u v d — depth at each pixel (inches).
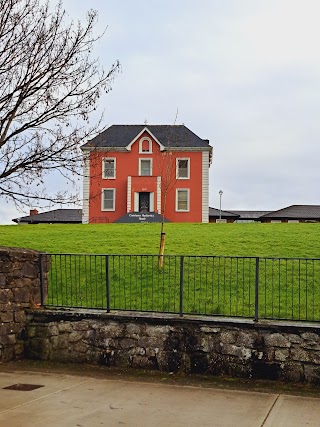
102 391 333.1
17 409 289.1
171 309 442.6
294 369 357.1
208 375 377.4
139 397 319.3
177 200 1792.6
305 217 2319.1
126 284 511.2
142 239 807.1
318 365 352.2
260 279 511.2
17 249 437.7
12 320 421.1
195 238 805.2
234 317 391.5
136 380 366.0
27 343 430.3
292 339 359.9
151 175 1792.6
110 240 798.5
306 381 353.7
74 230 1016.2
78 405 299.0
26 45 475.8
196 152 1804.9
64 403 302.8
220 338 376.8
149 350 393.4
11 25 472.4
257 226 1047.0
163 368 388.8
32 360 425.1
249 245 720.3
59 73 481.4
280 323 366.9
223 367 374.6
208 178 1800.0
